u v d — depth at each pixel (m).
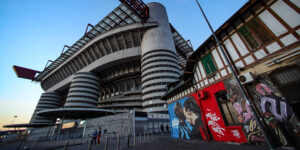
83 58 66.38
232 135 6.52
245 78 5.86
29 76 88.12
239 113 6.31
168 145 7.46
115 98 62.94
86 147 9.67
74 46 66.88
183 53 75.69
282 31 5.02
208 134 7.92
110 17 56.81
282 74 4.90
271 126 4.95
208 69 8.63
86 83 60.41
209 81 8.45
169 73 45.09
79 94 56.53
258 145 5.24
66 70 74.88
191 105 9.88
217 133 7.42
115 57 56.56
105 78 71.12
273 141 4.80
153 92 42.44
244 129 5.96
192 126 9.52
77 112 44.06
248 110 5.86
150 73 45.97
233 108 6.70
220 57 7.75
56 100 80.38
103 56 61.19
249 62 6.11
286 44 4.84
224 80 7.30
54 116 50.97
